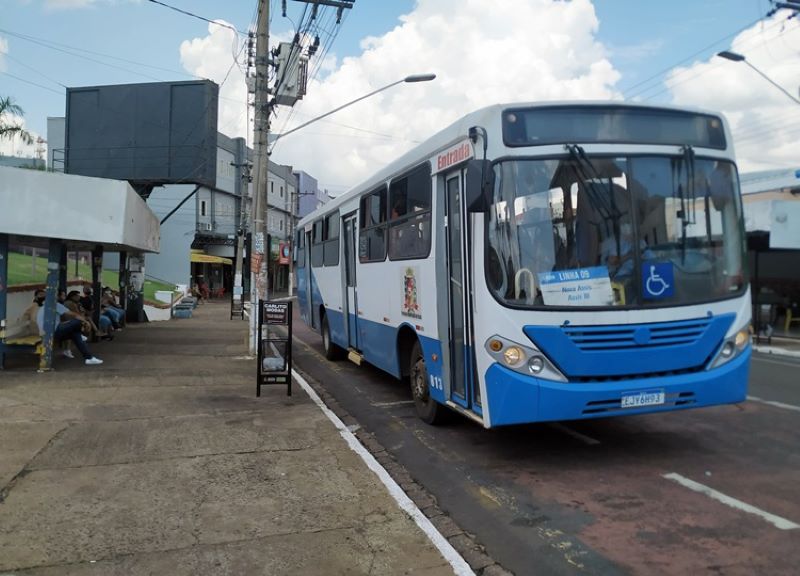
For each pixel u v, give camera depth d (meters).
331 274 12.43
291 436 6.79
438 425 7.54
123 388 9.38
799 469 5.71
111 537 4.21
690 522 4.54
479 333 5.51
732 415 7.82
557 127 5.50
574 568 3.90
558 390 5.15
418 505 5.01
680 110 5.79
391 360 8.45
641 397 5.28
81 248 15.60
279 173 57.97
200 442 6.52
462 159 5.91
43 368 10.65
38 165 27.33
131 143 24.45
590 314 5.24
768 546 4.11
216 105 24.70
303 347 16.30
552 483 5.45
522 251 5.32
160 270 40.84
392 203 8.29
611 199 5.45
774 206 17.11
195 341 16.23
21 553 3.95
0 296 10.52
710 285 5.60
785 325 18.75
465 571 3.79
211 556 3.96
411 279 7.52
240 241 29.72
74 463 5.76
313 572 3.76
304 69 14.53
